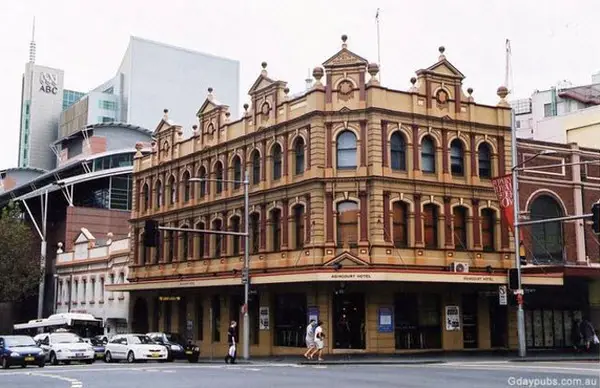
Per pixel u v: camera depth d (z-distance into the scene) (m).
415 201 38.91
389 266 37.31
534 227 42.91
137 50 113.25
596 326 44.06
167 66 115.38
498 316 41.66
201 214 48.22
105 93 116.31
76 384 22.28
